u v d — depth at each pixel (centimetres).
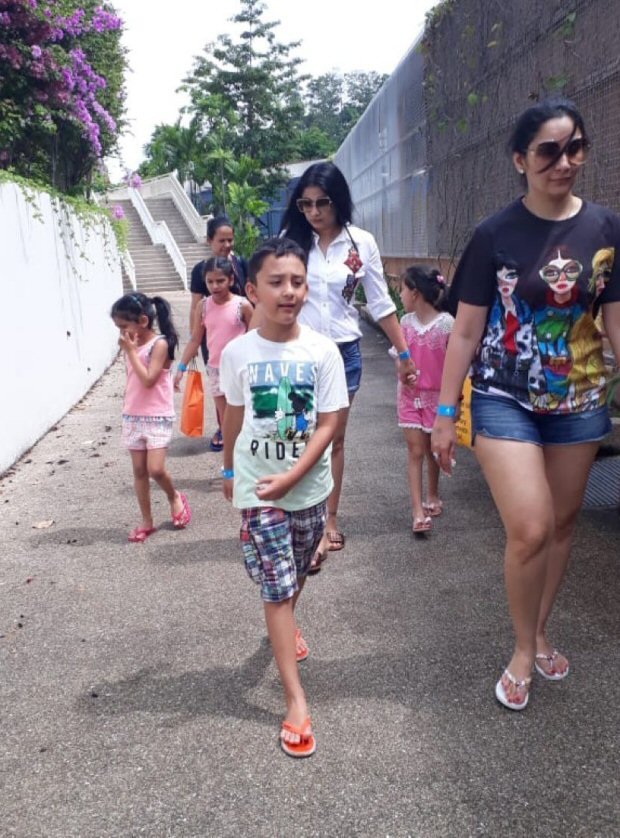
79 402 914
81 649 335
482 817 228
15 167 1175
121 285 1633
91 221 1097
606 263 257
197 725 278
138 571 415
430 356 431
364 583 387
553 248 254
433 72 957
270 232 3925
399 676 303
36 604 380
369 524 467
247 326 589
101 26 1189
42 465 638
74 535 474
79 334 951
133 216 3027
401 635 334
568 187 250
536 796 235
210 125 3738
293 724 264
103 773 254
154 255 2672
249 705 289
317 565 402
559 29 604
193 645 334
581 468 277
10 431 630
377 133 1496
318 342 284
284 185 3978
